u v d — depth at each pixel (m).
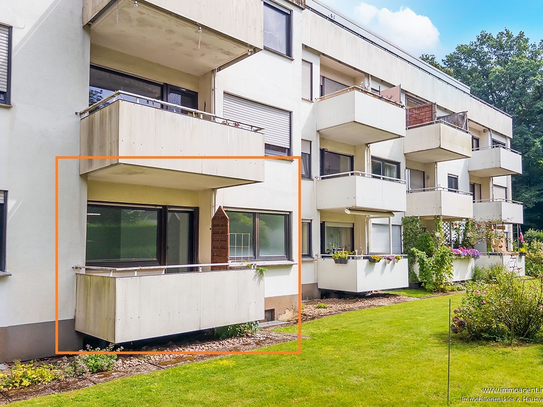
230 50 9.38
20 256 7.37
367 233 16.70
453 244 22.08
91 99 8.92
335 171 16.61
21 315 7.33
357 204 14.01
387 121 15.30
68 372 6.45
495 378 6.17
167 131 7.85
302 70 15.04
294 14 13.12
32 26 7.68
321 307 12.88
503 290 8.70
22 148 7.47
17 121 7.44
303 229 14.61
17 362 6.68
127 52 9.41
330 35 15.98
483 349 7.70
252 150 9.45
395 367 6.71
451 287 17.22
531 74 40.97
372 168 18.20
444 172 22.83
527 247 26.20
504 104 43.50
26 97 7.55
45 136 7.73
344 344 8.18
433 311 11.87
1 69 7.36
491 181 26.94
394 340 8.45
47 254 7.65
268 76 12.10
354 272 13.91
